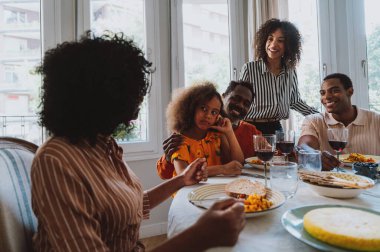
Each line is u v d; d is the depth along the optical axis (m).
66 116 0.63
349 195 0.89
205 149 1.43
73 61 0.64
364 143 1.66
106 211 0.62
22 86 2.19
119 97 0.67
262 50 2.18
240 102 1.70
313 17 3.01
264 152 1.12
